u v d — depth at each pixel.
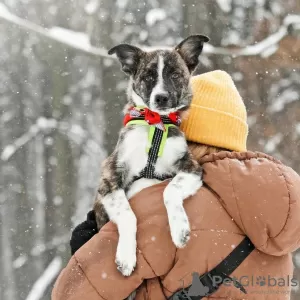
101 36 12.15
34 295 12.36
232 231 2.54
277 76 11.16
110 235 2.68
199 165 2.96
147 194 2.81
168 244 2.55
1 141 14.66
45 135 13.96
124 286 2.53
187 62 3.92
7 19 10.15
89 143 13.16
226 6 11.39
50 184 14.09
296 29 10.67
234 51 10.90
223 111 3.08
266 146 11.02
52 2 12.84
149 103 3.49
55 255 13.94
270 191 2.50
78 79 13.13
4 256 14.26
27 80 13.84
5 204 14.44
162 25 11.72
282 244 2.49
